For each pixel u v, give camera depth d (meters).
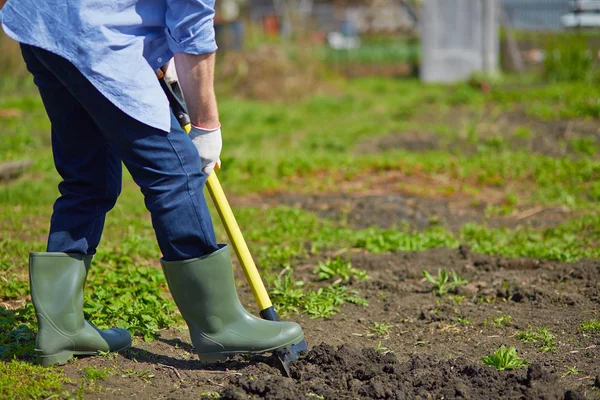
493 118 14.03
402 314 4.84
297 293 4.98
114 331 3.91
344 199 8.62
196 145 3.52
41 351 3.62
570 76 18.62
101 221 3.75
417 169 10.22
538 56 24.47
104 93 3.25
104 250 5.86
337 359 3.63
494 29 22.06
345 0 33.22
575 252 6.21
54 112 3.57
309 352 3.70
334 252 6.45
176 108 3.55
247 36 23.92
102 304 4.52
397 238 6.68
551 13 26.84
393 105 17.39
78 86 3.29
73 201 3.68
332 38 30.72
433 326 4.57
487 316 4.72
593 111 13.59
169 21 3.29
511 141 11.76
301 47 21.88
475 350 4.11
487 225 7.63
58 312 3.63
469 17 22.03
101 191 3.71
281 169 10.16
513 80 19.80
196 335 3.64
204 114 3.46
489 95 16.62
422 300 5.13
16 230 6.62
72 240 3.66
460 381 3.46
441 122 14.19
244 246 3.69
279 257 6.16
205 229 3.50
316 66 21.55
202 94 3.39
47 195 8.07
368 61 27.64
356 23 32.38
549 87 16.73
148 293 4.85
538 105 14.63
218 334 3.62
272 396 3.26
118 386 3.49
